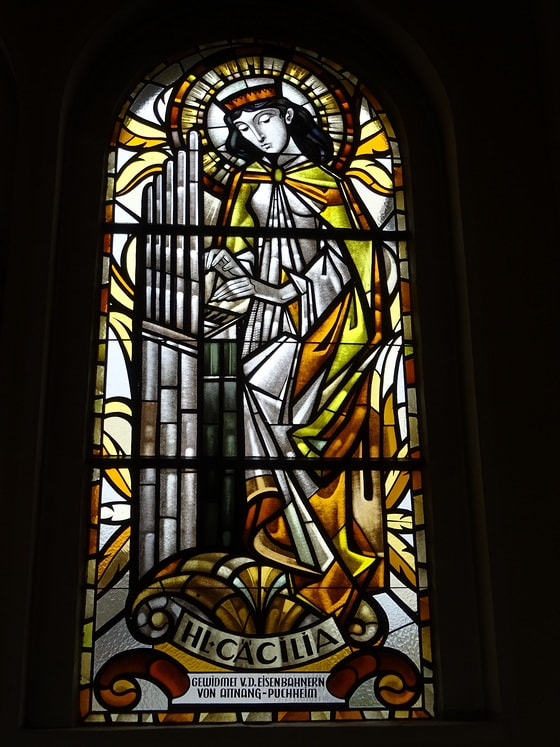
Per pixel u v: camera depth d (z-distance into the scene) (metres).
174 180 4.23
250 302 4.04
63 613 3.47
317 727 3.30
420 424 3.87
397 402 3.91
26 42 4.11
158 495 3.71
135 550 3.63
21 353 3.66
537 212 4.00
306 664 3.51
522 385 3.73
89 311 3.88
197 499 3.72
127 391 3.85
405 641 3.57
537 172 4.07
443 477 3.74
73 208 4.03
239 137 4.34
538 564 3.50
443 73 4.21
